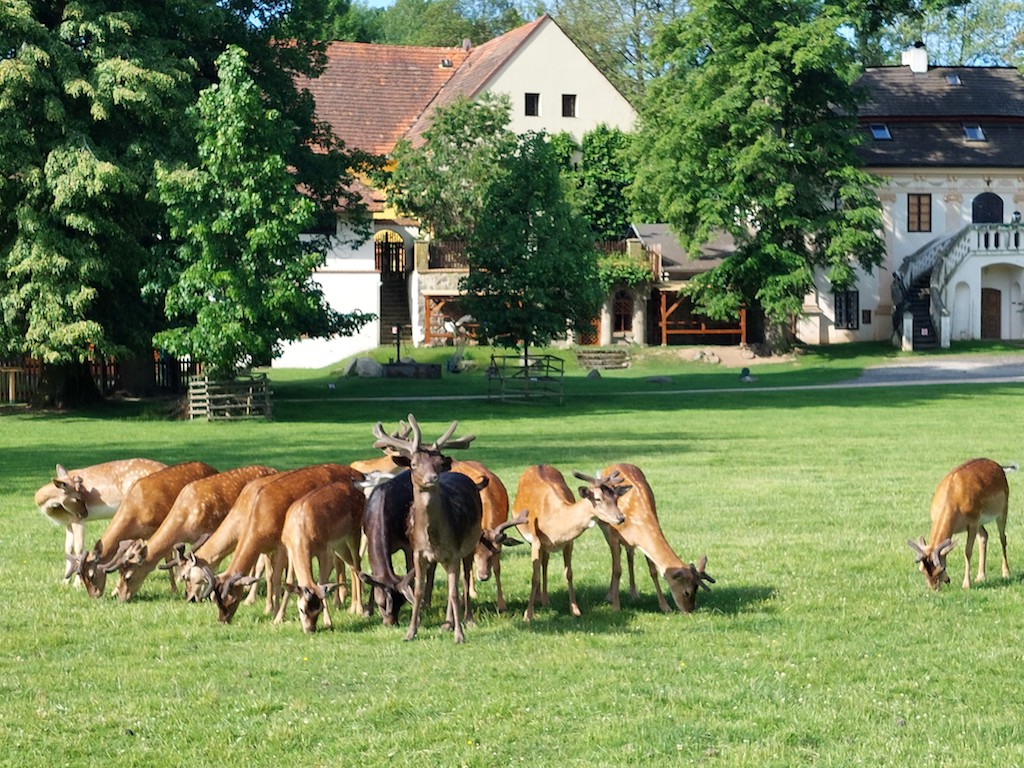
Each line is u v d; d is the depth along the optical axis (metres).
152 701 9.71
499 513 12.65
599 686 9.93
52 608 12.65
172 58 37.09
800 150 57.38
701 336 66.12
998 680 10.09
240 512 12.12
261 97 36.56
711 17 57.28
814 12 58.03
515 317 41.16
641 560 14.94
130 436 31.05
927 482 21.41
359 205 45.31
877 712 9.30
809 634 11.45
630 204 65.50
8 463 25.27
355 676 10.25
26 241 35.81
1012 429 30.78
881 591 13.16
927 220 65.38
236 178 35.00
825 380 49.72
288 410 38.81
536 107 66.06
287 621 12.08
